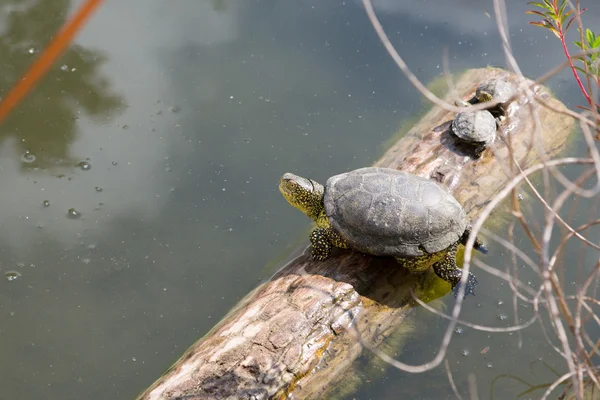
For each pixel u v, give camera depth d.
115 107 2.52
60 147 2.46
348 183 2.24
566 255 2.29
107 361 2.24
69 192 2.40
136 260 2.34
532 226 2.32
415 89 2.52
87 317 2.28
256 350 2.16
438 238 2.21
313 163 2.44
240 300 2.29
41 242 2.34
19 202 2.39
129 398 2.21
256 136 2.48
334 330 2.20
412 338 2.23
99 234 2.36
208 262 2.34
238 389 2.14
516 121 2.38
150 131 2.49
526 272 2.28
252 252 2.35
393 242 2.21
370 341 2.21
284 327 2.18
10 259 2.32
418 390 2.19
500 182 2.34
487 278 2.28
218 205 2.40
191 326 2.28
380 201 2.21
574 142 2.39
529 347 2.22
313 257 2.26
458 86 2.49
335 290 2.22
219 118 2.51
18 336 2.26
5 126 2.48
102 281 2.31
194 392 2.14
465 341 2.23
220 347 2.17
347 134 2.48
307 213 2.30
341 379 2.19
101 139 2.47
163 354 2.25
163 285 2.31
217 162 2.45
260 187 2.42
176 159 2.45
